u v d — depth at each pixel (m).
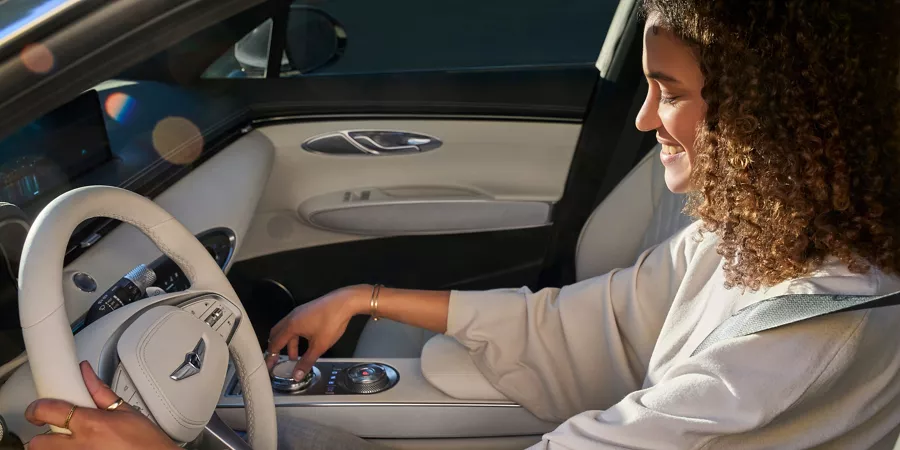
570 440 0.94
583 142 1.94
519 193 2.00
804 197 0.79
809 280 0.83
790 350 0.82
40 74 1.06
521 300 1.35
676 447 0.86
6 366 0.96
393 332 1.72
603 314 1.30
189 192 1.48
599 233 1.80
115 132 1.56
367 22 4.36
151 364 0.92
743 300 0.93
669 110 0.87
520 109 1.92
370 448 1.20
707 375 0.86
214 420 1.12
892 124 0.78
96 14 1.13
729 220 0.84
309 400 1.27
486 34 4.12
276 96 1.84
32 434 0.93
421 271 2.08
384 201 1.96
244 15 1.72
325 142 1.90
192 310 1.02
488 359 1.31
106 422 0.80
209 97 1.77
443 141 1.96
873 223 0.79
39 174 1.25
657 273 1.27
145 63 1.70
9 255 0.95
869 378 0.83
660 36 0.85
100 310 1.02
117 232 1.24
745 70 0.77
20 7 1.10
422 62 3.69
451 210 1.99
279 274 2.02
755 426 0.82
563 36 3.98
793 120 0.76
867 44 0.76
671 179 0.95
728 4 0.77
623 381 1.27
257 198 1.62
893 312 0.83
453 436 1.30
